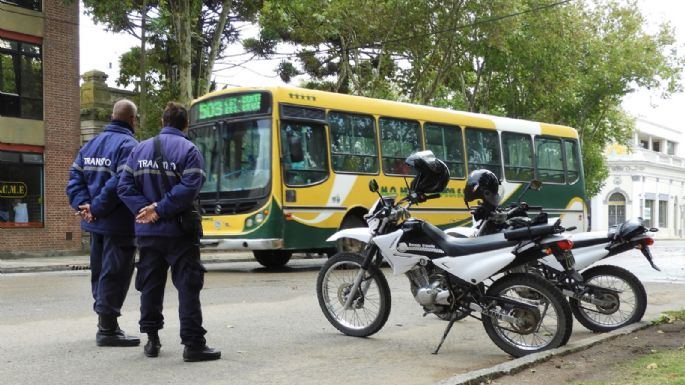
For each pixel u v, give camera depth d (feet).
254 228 43.01
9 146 65.72
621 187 180.24
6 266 54.39
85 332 22.49
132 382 16.29
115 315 20.27
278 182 42.86
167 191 17.67
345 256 22.41
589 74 106.93
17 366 17.76
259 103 43.86
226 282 38.78
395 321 25.66
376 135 48.83
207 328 23.66
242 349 20.26
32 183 67.67
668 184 196.75
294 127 44.11
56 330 22.84
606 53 105.60
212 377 16.80
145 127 66.95
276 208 42.70
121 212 19.88
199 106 46.80
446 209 53.16
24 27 67.26
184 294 18.17
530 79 94.89
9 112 66.13
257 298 31.50
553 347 18.66
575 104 107.14
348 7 76.74
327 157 45.57
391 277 40.91
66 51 70.54
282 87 43.91
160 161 17.74
